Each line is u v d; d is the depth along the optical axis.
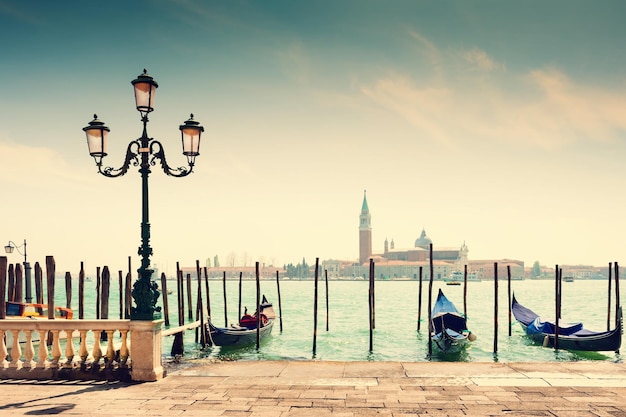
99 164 9.52
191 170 9.58
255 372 9.42
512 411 6.91
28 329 9.22
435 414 6.79
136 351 8.96
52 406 7.27
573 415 6.73
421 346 27.59
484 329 35.78
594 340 23.62
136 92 9.22
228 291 122.31
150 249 9.21
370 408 7.07
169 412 6.94
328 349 26.48
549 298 89.44
